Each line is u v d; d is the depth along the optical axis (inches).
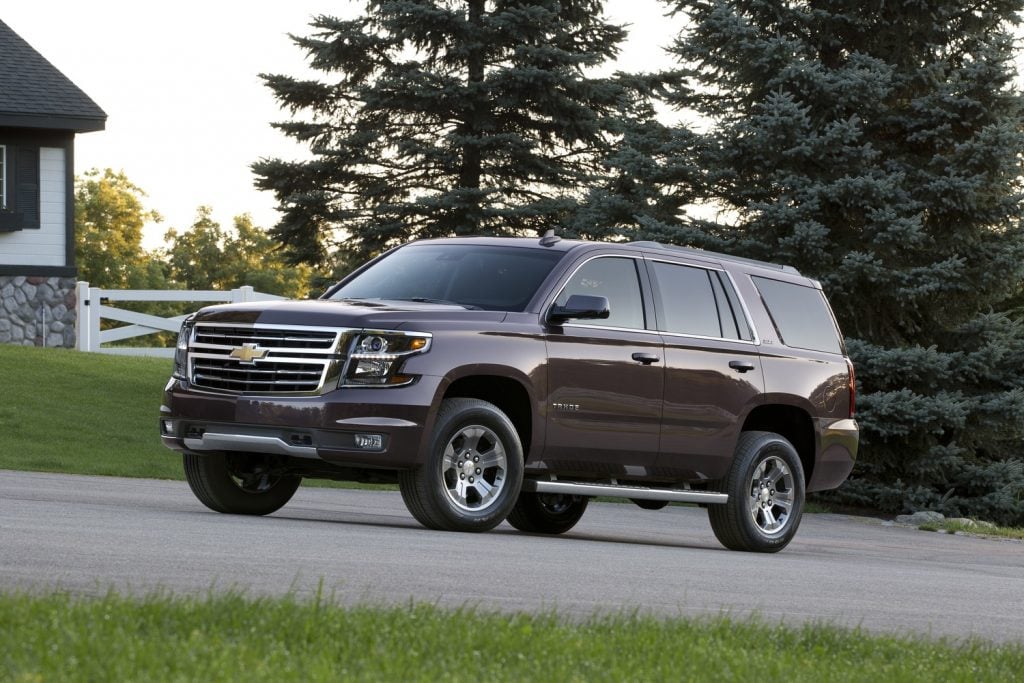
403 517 564.7
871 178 943.7
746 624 274.7
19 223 1386.6
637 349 481.7
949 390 972.6
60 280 1411.2
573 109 1286.9
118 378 1168.2
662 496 489.4
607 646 228.5
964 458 995.9
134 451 866.1
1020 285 1041.5
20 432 876.6
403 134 1326.3
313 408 423.8
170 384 455.2
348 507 605.9
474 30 1264.8
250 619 217.3
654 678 208.4
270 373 433.1
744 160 986.7
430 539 406.9
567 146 1352.1
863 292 983.0
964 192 954.1
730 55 994.1
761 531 524.4
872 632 303.4
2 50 1440.7
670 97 1063.0
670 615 294.0
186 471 475.5
